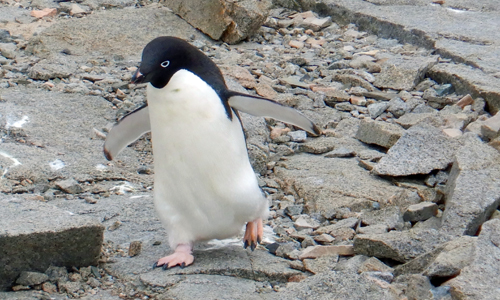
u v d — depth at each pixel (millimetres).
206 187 7172
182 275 7215
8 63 13688
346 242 8344
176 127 6969
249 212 7477
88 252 7285
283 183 10109
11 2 17016
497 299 6086
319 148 11180
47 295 6918
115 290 7078
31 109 11578
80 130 11195
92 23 15203
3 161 9844
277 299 6645
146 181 9922
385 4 17016
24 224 7062
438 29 15195
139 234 8258
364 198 9367
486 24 15633
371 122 11242
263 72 13859
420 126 10977
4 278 7008
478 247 6723
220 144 7027
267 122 12062
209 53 14625
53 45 14406
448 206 8594
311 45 15508
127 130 7926
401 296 6711
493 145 9875
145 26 15367
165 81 6906
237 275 7414
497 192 8531
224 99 7109
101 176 9836
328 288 6715
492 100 12109
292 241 8492
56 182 9469
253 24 15266
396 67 13469
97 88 12766
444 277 6773
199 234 7527
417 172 9875
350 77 13430
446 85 12953
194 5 15531
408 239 7641
